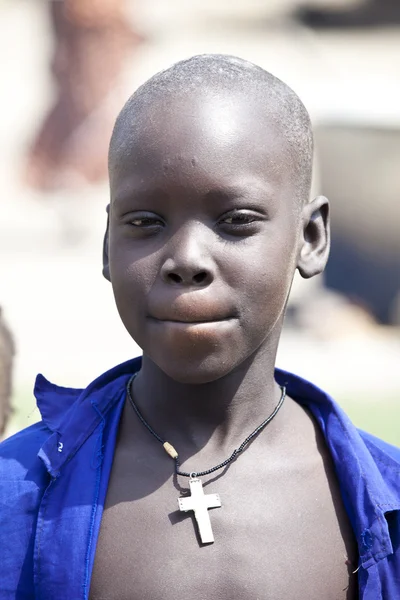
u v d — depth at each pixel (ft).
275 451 20.33
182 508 18.76
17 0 110.83
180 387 19.98
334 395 81.61
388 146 118.11
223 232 18.16
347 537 19.61
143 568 18.44
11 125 111.55
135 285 18.26
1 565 19.29
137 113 18.86
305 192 20.33
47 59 111.24
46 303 106.83
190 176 17.81
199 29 113.50
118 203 18.69
